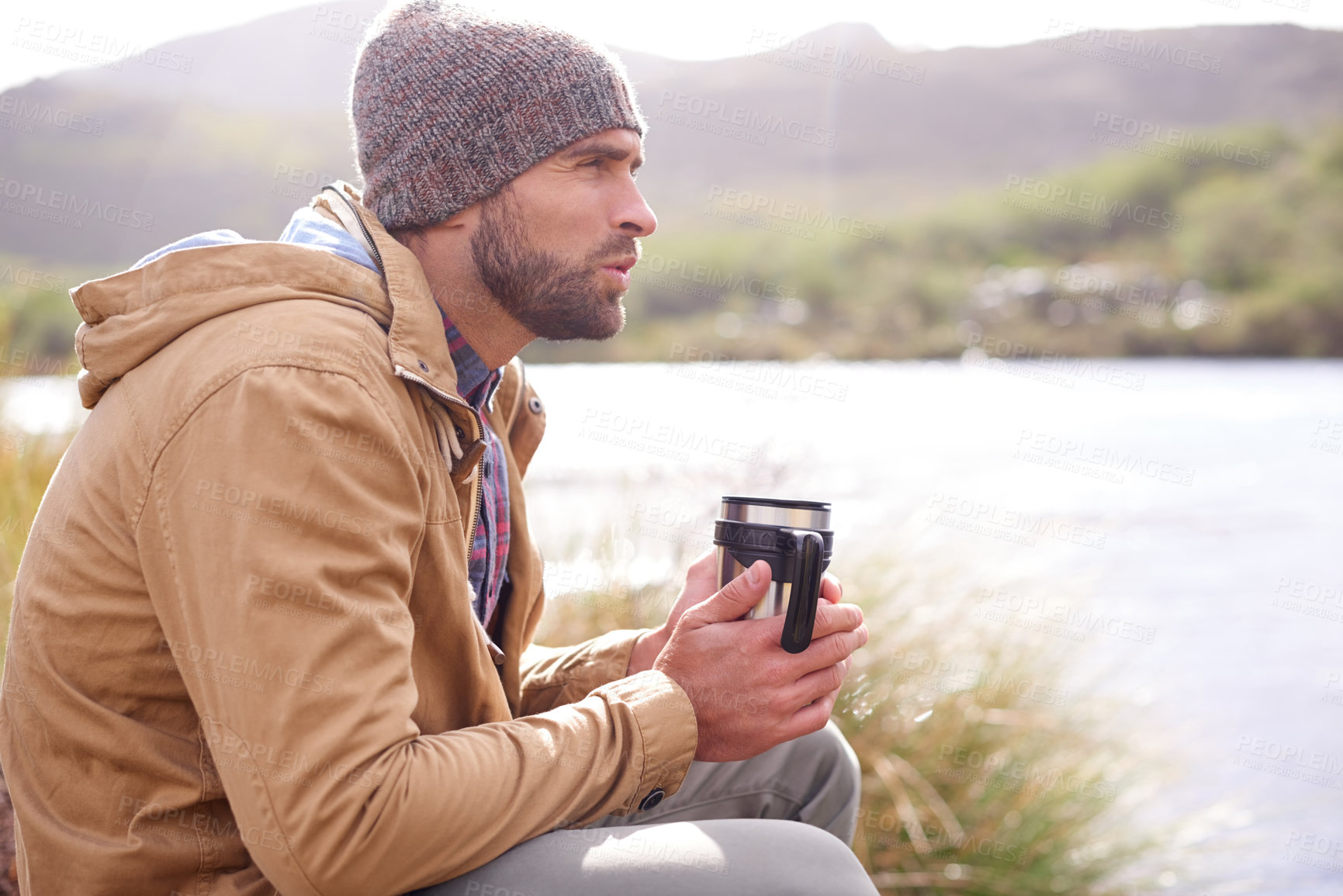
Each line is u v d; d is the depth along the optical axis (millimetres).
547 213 1043
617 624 2264
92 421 900
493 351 1111
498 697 1004
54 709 861
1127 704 2521
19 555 2082
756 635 952
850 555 2574
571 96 1033
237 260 883
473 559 1109
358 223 1006
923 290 31125
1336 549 4770
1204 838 2053
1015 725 2082
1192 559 4523
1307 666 3127
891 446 7516
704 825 899
